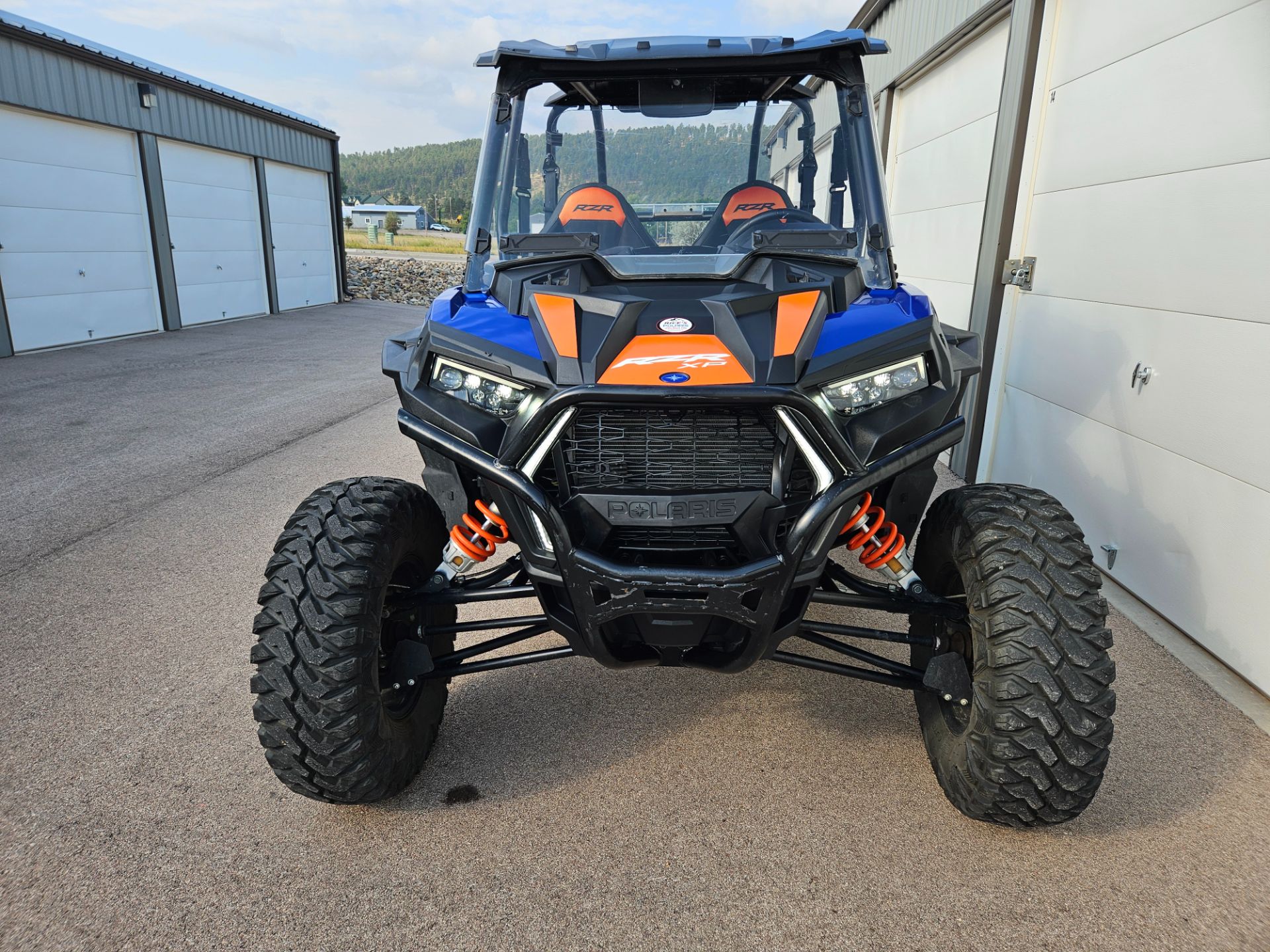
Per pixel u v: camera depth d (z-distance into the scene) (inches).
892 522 94.2
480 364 85.6
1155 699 116.9
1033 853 87.7
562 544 81.9
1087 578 82.4
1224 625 125.3
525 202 115.5
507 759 105.0
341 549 86.7
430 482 94.3
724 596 80.7
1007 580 83.1
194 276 567.2
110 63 469.7
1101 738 80.0
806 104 112.0
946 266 252.7
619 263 101.4
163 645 133.9
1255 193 119.7
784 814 94.0
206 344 486.6
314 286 740.0
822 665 98.4
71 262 456.4
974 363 97.0
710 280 95.4
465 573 111.6
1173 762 103.0
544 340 84.2
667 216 113.5
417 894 82.5
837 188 111.7
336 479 223.5
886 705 116.8
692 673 125.7
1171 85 140.2
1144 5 148.7
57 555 171.0
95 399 324.2
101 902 81.2
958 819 93.0
